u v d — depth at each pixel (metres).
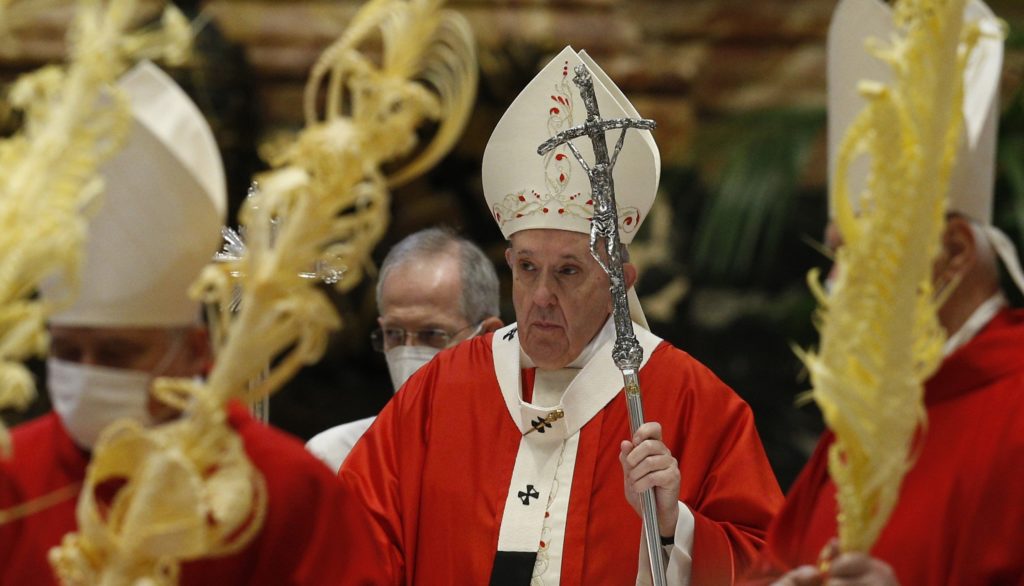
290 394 37.34
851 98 10.31
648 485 11.41
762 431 36.62
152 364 8.62
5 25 7.82
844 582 7.90
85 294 8.47
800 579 8.42
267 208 7.74
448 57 7.86
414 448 13.61
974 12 9.78
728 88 38.94
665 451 11.55
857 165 9.97
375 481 13.51
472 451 13.38
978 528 8.77
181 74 34.25
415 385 14.03
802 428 36.75
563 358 13.31
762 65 38.97
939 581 8.92
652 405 13.34
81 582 7.80
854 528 7.95
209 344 8.98
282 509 9.05
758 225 35.12
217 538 7.85
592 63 13.98
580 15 37.84
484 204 37.34
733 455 13.18
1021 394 8.88
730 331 36.94
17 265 7.40
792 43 39.00
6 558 9.02
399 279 15.38
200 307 9.01
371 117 7.73
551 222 13.02
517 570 12.80
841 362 7.85
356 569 9.28
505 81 36.91
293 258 7.76
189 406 7.88
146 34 7.89
